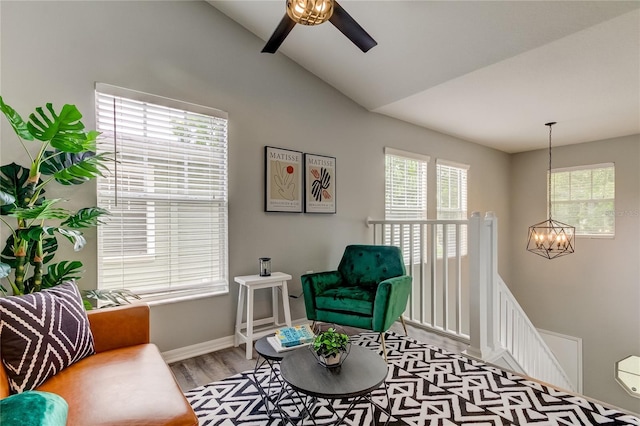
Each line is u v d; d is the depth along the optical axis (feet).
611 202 16.52
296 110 11.23
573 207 17.87
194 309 9.06
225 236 9.69
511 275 20.30
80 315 5.36
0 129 6.77
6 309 4.48
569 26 7.45
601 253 16.72
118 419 3.69
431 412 6.07
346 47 9.89
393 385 7.02
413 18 8.32
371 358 5.57
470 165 17.69
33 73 7.04
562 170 18.24
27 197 6.38
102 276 7.94
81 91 7.55
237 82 9.95
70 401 4.01
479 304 8.47
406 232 14.53
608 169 16.67
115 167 8.01
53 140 5.93
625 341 15.89
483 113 13.11
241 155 10.00
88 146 6.35
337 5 5.95
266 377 7.55
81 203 7.59
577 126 14.57
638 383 15.42
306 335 6.42
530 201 19.56
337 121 12.33
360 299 8.57
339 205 12.36
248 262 10.09
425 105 12.40
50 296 5.12
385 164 13.89
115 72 7.97
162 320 8.59
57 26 7.31
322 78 11.87
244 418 5.97
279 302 10.78
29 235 5.89
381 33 9.08
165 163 8.77
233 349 9.34
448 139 16.51
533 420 5.83
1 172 6.37
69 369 4.86
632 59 8.70
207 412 6.16
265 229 10.50
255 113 10.30
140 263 8.42
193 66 9.13
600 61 8.83
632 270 15.75
